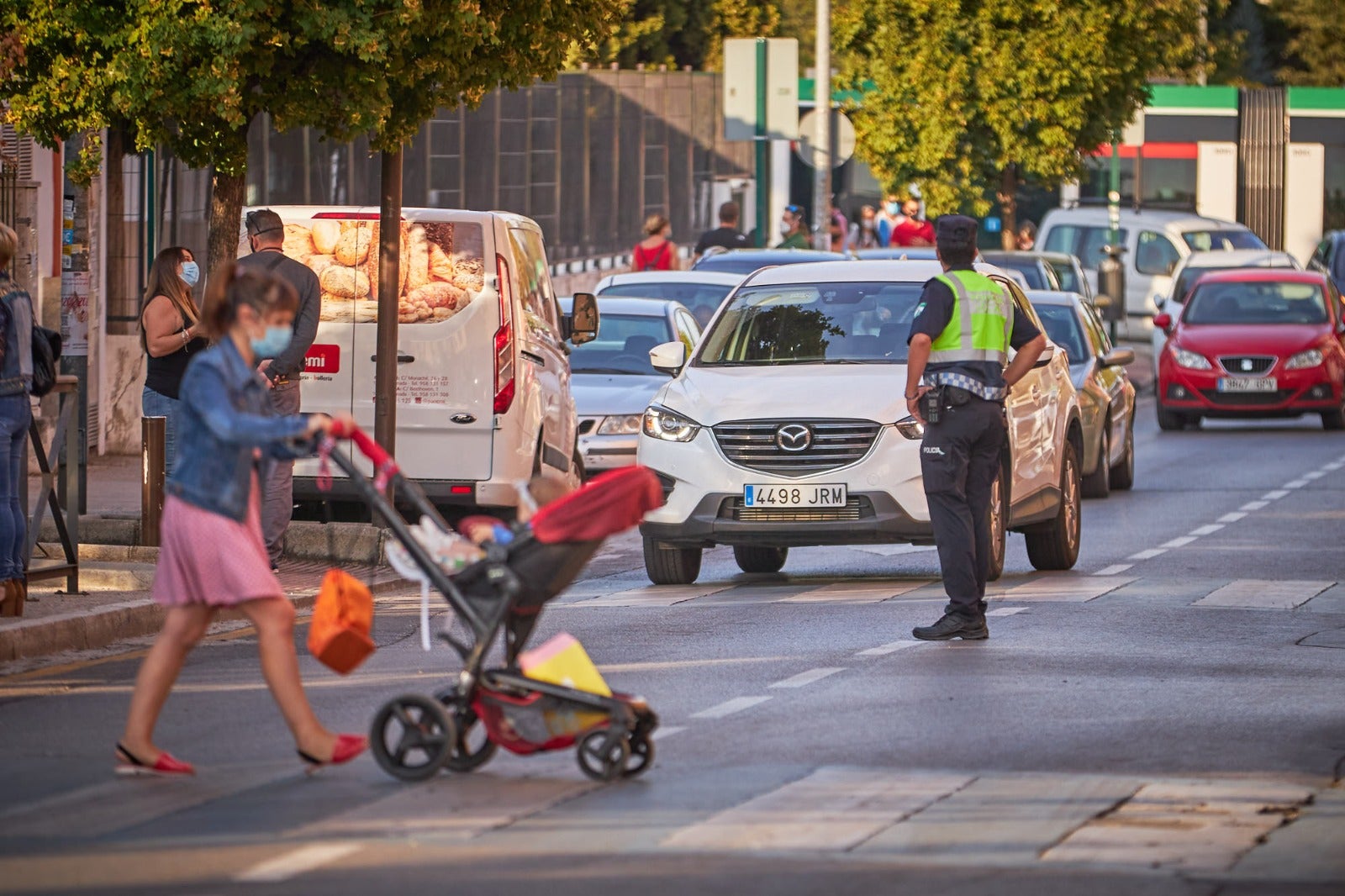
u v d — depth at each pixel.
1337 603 44.59
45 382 38.50
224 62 43.38
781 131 91.50
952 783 26.70
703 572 52.38
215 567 26.50
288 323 26.84
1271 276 101.75
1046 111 110.69
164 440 47.44
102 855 22.92
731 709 31.69
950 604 39.22
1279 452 87.31
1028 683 34.19
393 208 49.88
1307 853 23.56
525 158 108.06
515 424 52.44
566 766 27.64
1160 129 158.38
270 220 45.56
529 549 26.77
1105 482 69.88
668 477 46.94
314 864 22.56
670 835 23.95
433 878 22.08
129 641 38.25
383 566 48.41
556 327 57.84
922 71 110.56
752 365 49.28
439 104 49.06
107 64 44.56
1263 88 158.38
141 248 76.12
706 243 98.25
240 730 29.97
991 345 38.91
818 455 46.19
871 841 23.80
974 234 39.34
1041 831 24.34
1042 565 51.28
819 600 45.19
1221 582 48.19
